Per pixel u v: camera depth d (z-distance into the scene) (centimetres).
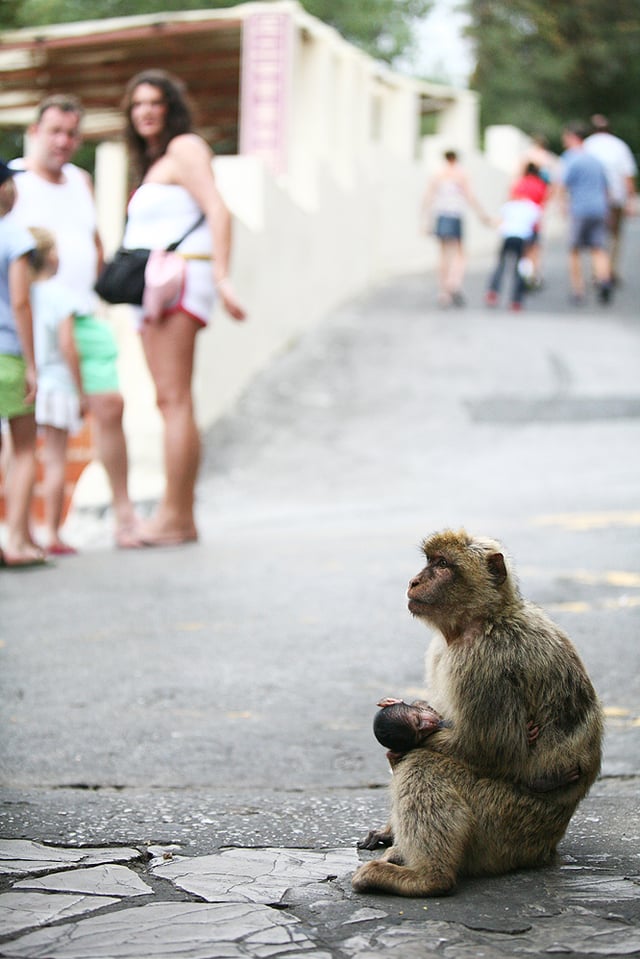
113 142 2497
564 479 1479
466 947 390
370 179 2547
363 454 1658
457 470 1568
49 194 1162
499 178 3175
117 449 1227
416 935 399
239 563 1102
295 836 501
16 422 1114
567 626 848
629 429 1703
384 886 433
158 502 1488
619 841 496
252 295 1919
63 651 816
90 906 423
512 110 4944
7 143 3095
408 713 449
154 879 450
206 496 1522
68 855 473
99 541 1375
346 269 2402
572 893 435
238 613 915
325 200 2253
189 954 385
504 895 434
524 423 1741
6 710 693
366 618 891
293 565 1080
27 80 2291
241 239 1858
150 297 1176
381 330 2152
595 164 2338
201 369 1739
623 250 3056
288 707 700
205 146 1193
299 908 422
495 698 445
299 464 1634
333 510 1395
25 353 1078
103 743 636
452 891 434
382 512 1347
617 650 794
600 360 2003
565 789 453
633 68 5072
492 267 2772
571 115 5181
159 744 636
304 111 2236
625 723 673
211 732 656
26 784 575
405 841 440
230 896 433
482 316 2250
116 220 2411
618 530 1158
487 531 1177
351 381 1922
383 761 615
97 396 1212
